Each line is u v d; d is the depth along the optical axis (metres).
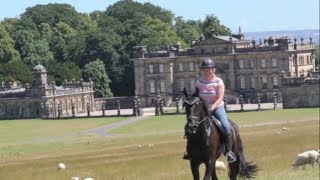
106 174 75.94
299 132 139.88
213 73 41.44
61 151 126.69
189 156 40.53
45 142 152.88
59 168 86.12
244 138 128.38
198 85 41.47
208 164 40.00
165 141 136.62
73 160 101.69
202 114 40.12
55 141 155.00
